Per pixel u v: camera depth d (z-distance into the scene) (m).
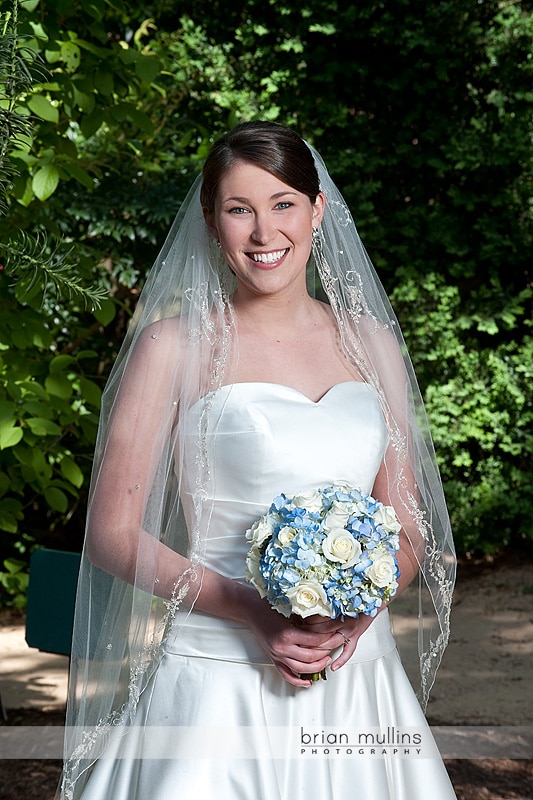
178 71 7.78
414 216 8.03
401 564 2.39
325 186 2.57
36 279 2.72
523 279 8.29
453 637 6.11
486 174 7.97
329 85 8.00
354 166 8.03
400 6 7.77
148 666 2.32
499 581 7.47
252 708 2.19
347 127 8.09
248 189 2.23
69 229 6.38
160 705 2.23
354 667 2.30
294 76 7.99
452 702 4.93
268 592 2.06
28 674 5.48
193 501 2.26
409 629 2.75
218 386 2.29
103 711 2.31
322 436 2.25
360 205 7.87
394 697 2.37
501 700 4.95
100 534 2.23
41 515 7.61
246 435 2.21
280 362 2.35
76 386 4.74
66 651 3.39
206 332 2.34
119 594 2.32
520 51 7.87
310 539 2.02
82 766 2.30
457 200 7.91
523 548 8.22
